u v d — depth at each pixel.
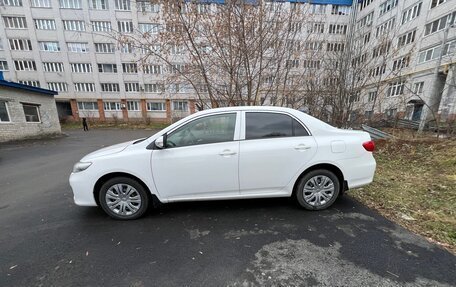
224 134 3.12
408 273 2.06
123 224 3.03
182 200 3.16
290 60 7.05
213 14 5.77
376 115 10.23
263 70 6.73
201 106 7.12
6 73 30.17
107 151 3.20
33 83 30.92
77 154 9.06
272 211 3.32
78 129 25.25
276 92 7.24
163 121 33.00
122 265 2.24
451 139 7.33
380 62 10.66
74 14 29.23
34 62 30.34
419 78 20.39
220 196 3.17
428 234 2.70
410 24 21.23
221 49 6.11
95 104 32.59
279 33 6.43
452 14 17.50
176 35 5.71
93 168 3.03
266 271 2.13
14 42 29.58
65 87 31.38
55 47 30.11
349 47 9.23
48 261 2.32
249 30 6.04
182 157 3.01
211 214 3.26
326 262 2.23
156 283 2.00
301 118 3.27
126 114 32.84
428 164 5.84
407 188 4.25
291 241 2.60
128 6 29.11
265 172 3.13
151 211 3.38
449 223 2.92
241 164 3.07
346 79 8.77
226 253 2.40
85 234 2.81
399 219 3.07
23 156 8.69
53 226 3.03
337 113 8.77
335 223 2.98
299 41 7.03
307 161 3.17
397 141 8.03
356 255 2.33
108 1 29.02
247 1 5.92
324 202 3.31
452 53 16.27
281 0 6.23
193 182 3.08
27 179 5.47
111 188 3.10
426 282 1.96
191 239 2.67
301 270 2.13
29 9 28.62
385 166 6.04
